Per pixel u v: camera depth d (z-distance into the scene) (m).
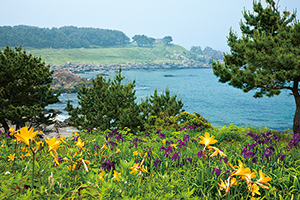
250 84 11.71
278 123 41.53
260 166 4.54
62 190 2.95
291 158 5.31
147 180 3.51
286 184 4.25
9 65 15.82
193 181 4.15
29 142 2.51
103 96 15.42
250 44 11.37
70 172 3.33
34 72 16.88
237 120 44.12
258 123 41.53
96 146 4.85
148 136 6.95
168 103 16.45
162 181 3.47
